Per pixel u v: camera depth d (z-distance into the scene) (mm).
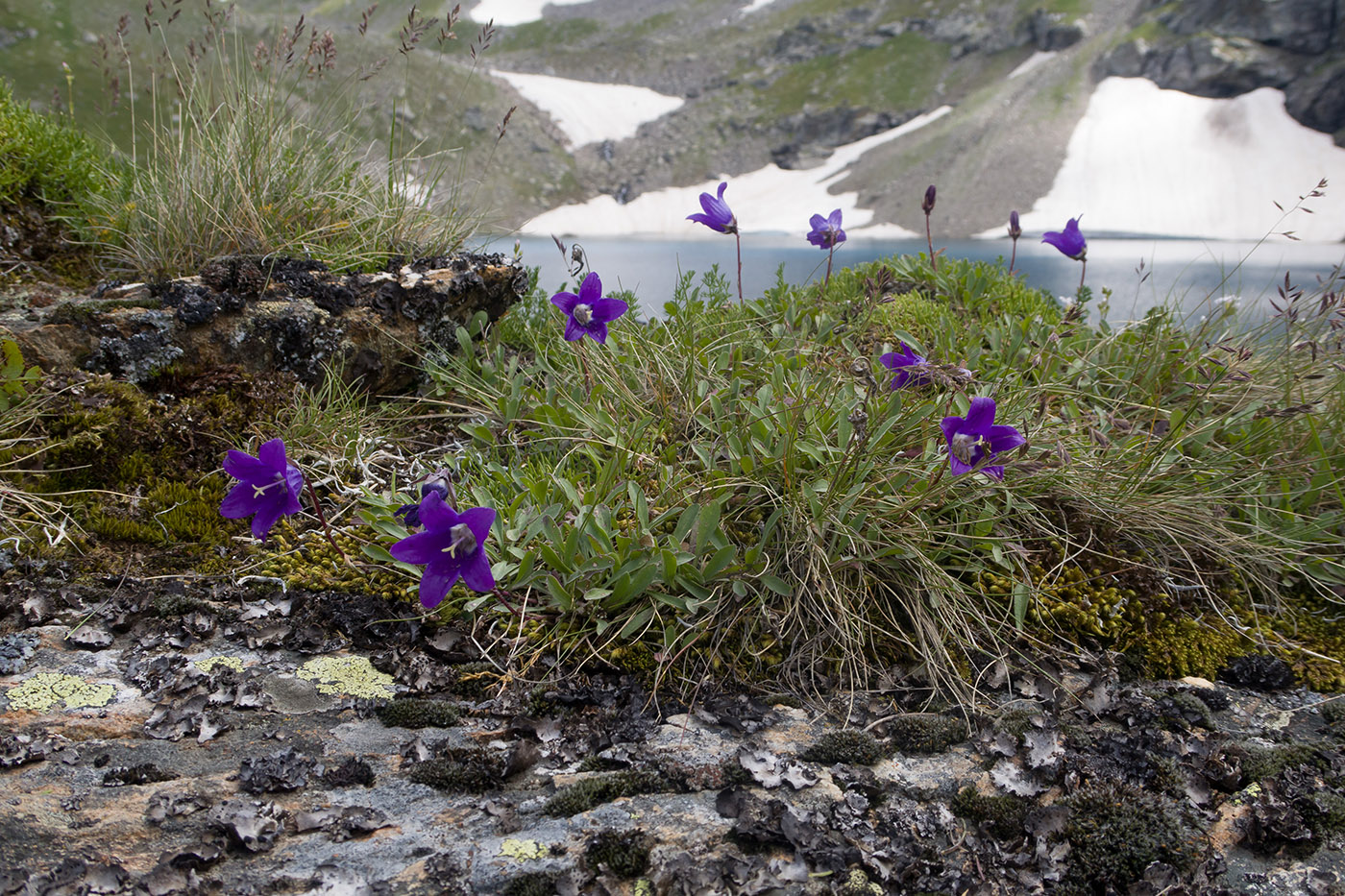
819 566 2559
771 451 2877
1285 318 3465
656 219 88188
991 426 2322
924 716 2205
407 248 4160
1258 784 2057
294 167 4066
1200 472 3088
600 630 2299
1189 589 2785
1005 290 4672
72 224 4055
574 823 1786
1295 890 1772
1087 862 1844
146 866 1563
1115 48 99250
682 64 124375
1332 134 83188
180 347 3076
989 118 93188
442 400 3701
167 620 2320
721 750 2049
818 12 125188
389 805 1807
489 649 2348
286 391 3254
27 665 2105
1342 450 3236
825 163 97375
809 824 1812
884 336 3955
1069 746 2143
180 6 3881
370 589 2500
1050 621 2598
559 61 127500
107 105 4320
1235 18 93375
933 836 1862
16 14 41625
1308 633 2729
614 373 3420
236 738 1955
